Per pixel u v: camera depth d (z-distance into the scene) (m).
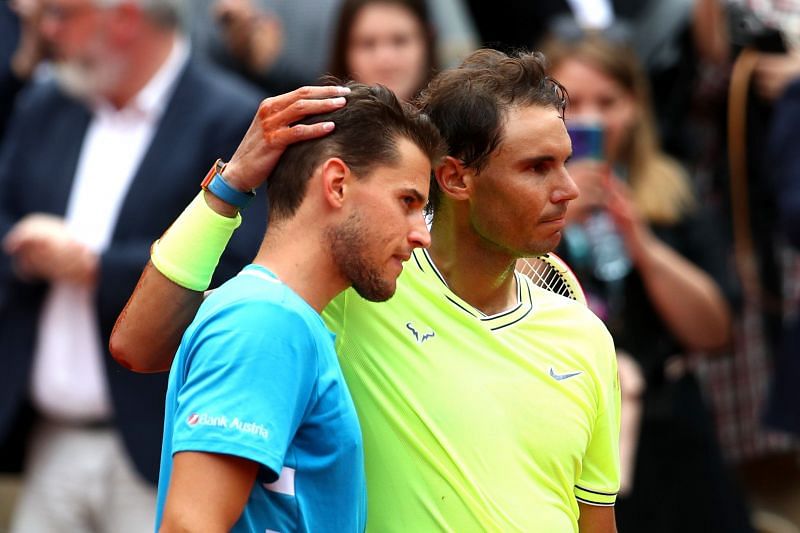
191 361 8.08
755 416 20.88
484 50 9.14
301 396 7.96
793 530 21.22
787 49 19.69
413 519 8.89
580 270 15.09
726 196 19.89
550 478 9.05
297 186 8.20
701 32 20.20
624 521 15.95
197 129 15.55
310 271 8.20
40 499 16.52
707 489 16.17
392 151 8.12
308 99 8.21
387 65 17.42
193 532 7.66
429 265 9.18
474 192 8.85
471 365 9.00
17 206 16.48
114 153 15.94
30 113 16.64
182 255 8.73
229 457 7.73
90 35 15.54
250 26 19.20
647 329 15.98
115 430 15.72
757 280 19.66
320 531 8.20
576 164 14.98
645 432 16.03
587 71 16.55
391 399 8.96
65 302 16.02
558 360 9.16
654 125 19.34
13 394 16.22
